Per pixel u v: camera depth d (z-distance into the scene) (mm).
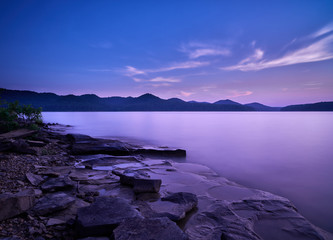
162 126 39656
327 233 4266
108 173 7559
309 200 6457
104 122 53281
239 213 4664
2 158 7367
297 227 4105
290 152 14516
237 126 40531
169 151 12875
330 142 19359
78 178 6527
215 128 35312
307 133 27641
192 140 20109
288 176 8969
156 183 5711
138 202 4957
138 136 22844
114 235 3018
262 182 8148
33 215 3803
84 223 3428
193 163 11023
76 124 44625
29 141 10875
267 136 24078
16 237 3082
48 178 6125
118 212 3844
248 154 13688
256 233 3889
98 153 11648
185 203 4848
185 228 4035
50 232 3424
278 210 4809
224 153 13906
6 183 5312
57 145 12070
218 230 3908
